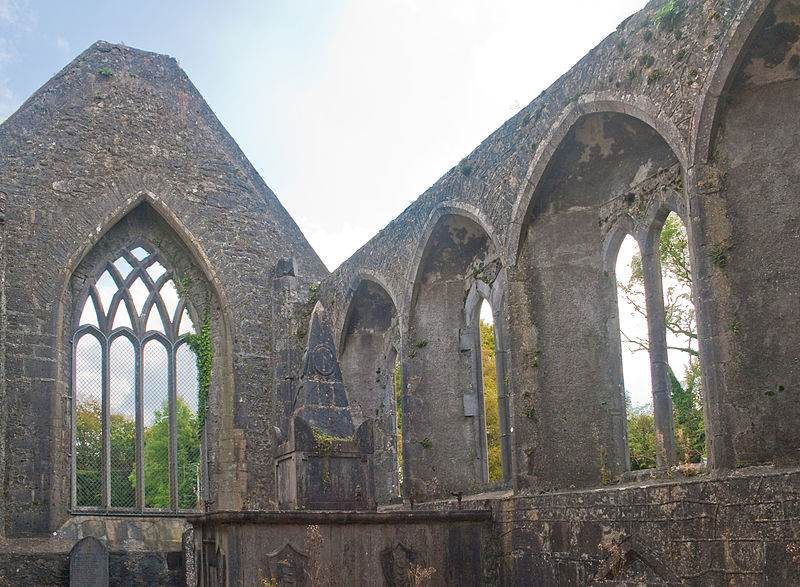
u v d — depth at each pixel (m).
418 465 18.67
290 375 22.33
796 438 11.13
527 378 15.47
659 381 14.09
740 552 10.79
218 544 13.40
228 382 22.36
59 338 20.38
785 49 11.69
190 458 22.33
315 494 14.74
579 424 15.27
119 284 22.06
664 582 11.87
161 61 23.28
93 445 21.19
